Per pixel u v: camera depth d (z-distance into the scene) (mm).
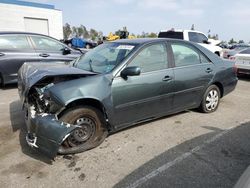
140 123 4520
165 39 4398
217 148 3654
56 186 2779
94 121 3549
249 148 3660
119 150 3570
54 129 3039
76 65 4309
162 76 4105
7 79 6949
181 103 4578
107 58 4043
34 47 7207
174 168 3135
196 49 4820
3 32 6945
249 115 5145
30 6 25109
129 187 2773
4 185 2779
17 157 3346
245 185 1684
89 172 3045
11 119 4676
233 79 5461
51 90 3211
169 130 4281
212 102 5168
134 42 4191
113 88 3561
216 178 2920
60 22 27609
